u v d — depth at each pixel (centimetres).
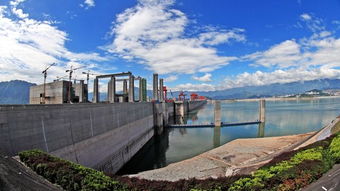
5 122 1958
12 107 2039
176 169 3459
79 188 1370
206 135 7712
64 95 4869
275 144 4966
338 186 1430
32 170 1598
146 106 7450
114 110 4519
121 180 1516
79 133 3108
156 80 10944
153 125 8394
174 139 7338
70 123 2917
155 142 7200
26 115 2191
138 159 5306
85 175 1450
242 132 8000
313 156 1908
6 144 1948
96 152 3541
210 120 12681
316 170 1617
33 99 5906
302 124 9150
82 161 3092
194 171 3316
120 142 4662
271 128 8512
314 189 1424
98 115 3762
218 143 6406
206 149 5778
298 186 1443
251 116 13688
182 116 15438
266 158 3603
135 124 5906
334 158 1900
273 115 12688
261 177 1510
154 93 10912
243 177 1540
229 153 4331
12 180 1362
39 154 1797
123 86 8900
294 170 1595
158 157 5291
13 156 1900
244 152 4353
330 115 12019
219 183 1441
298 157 1955
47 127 2472
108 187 1370
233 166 3444
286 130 8006
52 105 2586
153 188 1405
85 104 3350
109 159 3997
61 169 1485
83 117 3262
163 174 3219
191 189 1390
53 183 1466
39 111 2369
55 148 2566
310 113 13325
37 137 2311
